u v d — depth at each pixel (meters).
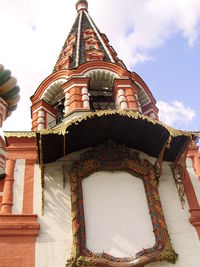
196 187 12.62
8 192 11.62
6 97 21.14
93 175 12.12
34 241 10.45
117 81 16.45
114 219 11.10
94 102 17.16
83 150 12.88
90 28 23.06
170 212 11.65
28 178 12.12
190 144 12.58
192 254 10.66
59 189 11.83
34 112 16.78
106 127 12.20
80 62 19.06
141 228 10.97
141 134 12.43
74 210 11.08
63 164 11.89
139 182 12.16
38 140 11.30
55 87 17.39
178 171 12.44
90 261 9.93
